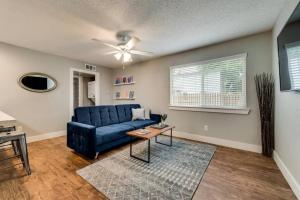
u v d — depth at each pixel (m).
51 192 1.61
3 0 1.70
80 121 2.94
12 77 3.13
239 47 2.88
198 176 1.92
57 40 2.89
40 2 1.76
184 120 3.66
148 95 4.43
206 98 3.33
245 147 2.84
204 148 2.91
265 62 2.62
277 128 2.27
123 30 2.50
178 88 3.79
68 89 4.11
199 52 3.40
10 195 1.56
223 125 3.09
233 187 1.70
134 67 4.79
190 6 1.87
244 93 2.82
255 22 2.29
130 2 1.78
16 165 2.20
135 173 1.99
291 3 1.67
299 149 1.50
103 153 2.68
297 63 1.41
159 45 3.23
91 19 2.15
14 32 2.54
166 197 1.53
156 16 2.09
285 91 1.78
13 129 2.28
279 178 1.88
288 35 1.60
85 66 4.56
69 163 2.29
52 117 3.77
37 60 3.50
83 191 1.63
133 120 3.96
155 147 2.97
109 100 5.35
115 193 1.59
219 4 1.84
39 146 3.08
